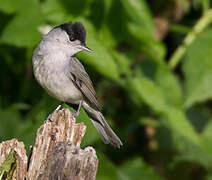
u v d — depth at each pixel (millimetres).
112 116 12555
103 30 11211
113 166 10922
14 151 7824
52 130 8125
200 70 11820
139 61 12094
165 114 10961
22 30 11016
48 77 10352
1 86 12625
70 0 11188
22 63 12484
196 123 13148
